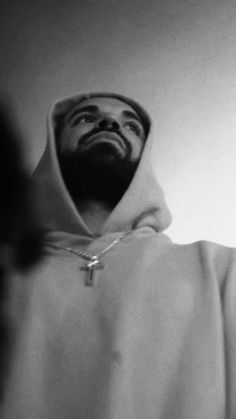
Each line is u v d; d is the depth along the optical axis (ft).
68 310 4.04
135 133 4.84
